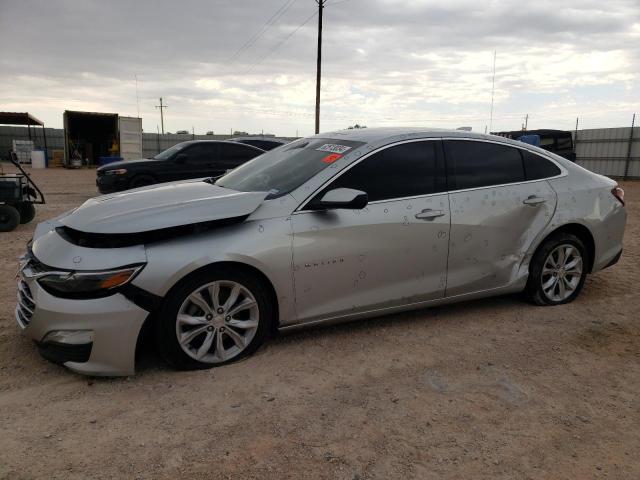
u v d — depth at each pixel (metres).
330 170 3.74
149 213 3.28
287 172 3.98
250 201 3.46
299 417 2.88
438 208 3.99
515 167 4.43
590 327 4.25
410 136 4.07
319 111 27.58
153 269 3.11
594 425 2.88
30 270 3.23
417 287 4.00
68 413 2.88
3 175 8.94
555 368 3.54
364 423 2.84
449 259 4.08
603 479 2.44
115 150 30.20
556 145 18.55
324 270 3.62
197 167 12.50
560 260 4.63
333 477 2.40
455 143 4.21
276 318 3.61
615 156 24.52
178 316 3.23
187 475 2.40
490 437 2.74
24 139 38.22
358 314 3.85
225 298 3.42
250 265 3.36
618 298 4.98
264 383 3.24
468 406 3.03
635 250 7.21
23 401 3.00
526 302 4.77
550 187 4.52
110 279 3.04
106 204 3.63
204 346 3.36
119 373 3.16
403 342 3.90
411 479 2.40
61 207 11.86
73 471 2.41
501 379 3.37
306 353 3.67
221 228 3.36
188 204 3.40
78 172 27.34
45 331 3.08
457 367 3.52
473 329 4.16
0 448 2.57
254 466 2.47
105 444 2.61
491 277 4.30
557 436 2.76
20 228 8.98
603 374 3.47
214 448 2.60
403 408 2.99
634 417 2.97
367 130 4.31
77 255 3.11
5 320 4.22
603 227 4.73
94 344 3.06
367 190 3.80
